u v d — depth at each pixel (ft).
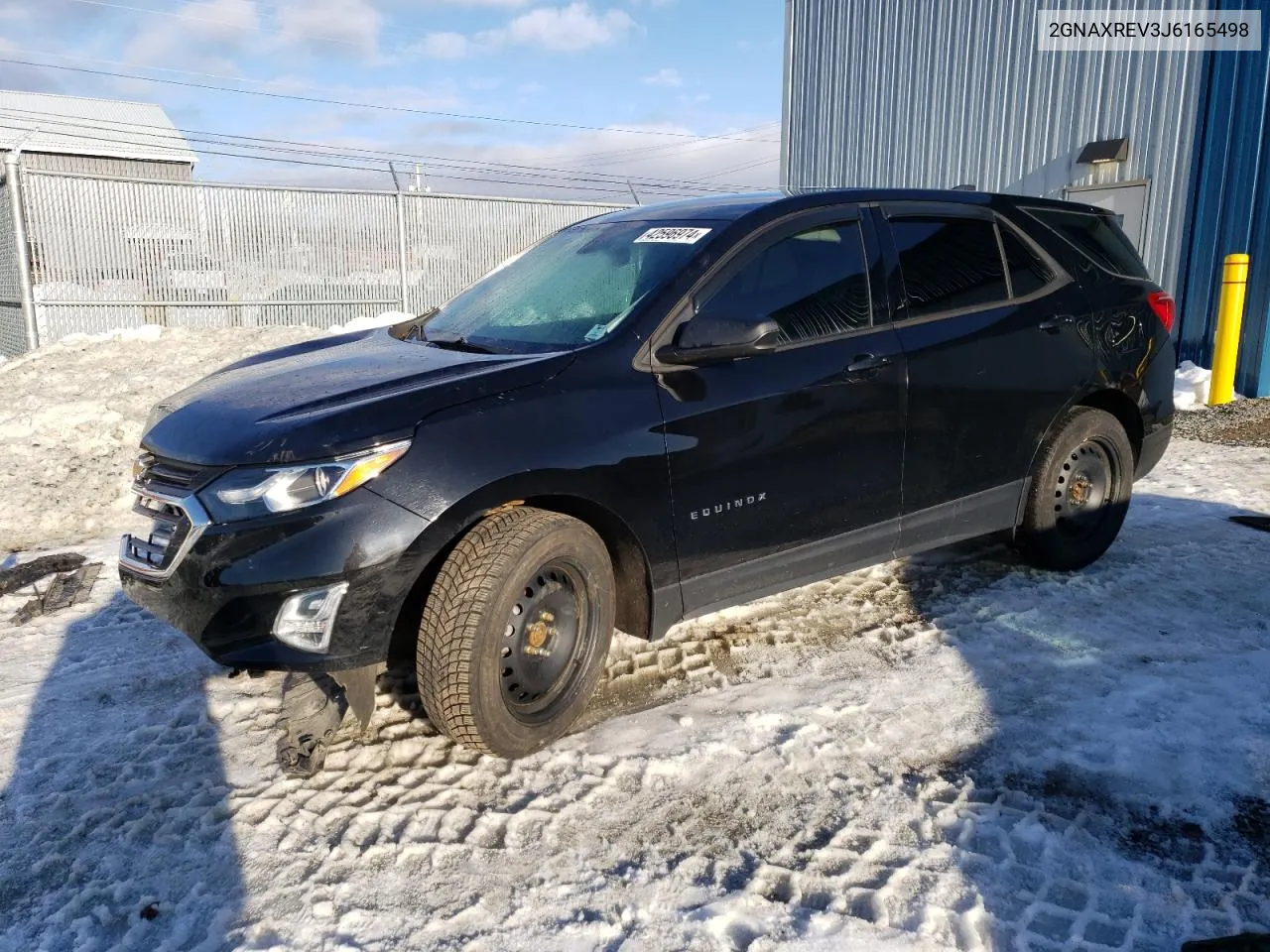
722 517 10.84
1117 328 14.76
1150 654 12.10
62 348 34.76
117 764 10.11
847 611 13.70
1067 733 10.16
